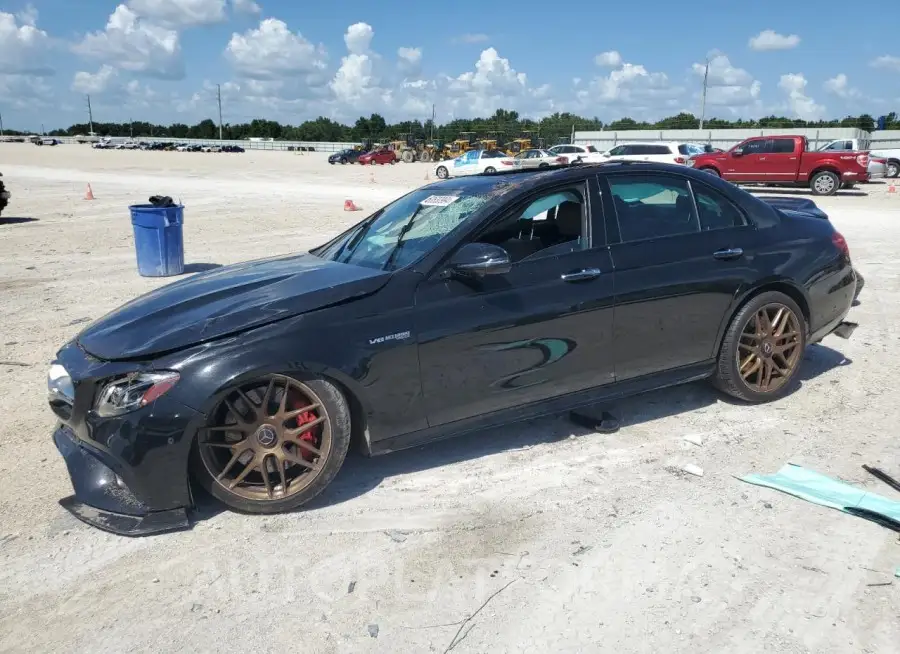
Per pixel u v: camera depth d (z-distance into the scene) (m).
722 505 3.59
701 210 4.61
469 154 35.19
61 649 2.70
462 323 3.77
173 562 3.21
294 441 3.55
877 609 2.78
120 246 12.83
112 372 3.31
